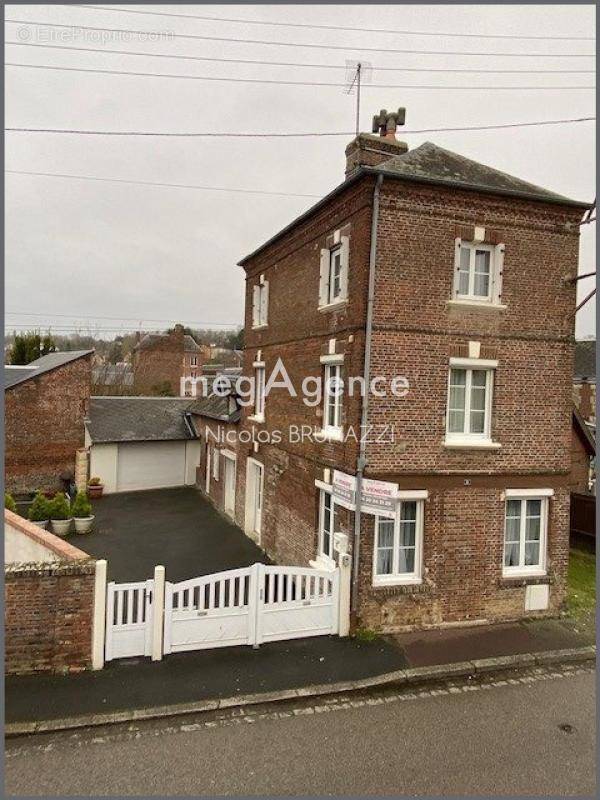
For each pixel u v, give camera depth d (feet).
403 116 42.65
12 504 52.54
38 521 55.21
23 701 24.18
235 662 28.43
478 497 34.94
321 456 37.96
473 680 28.58
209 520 62.54
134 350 156.15
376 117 43.16
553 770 21.21
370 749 22.29
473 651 31.07
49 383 80.64
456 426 35.47
